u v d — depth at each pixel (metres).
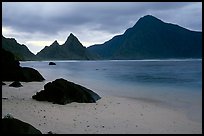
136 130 15.67
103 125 16.55
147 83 48.47
